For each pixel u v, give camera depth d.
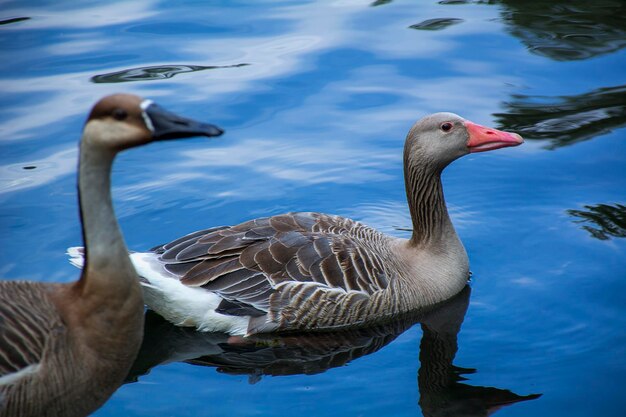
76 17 21.06
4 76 17.88
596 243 12.84
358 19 21.09
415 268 12.07
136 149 16.16
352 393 9.83
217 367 10.38
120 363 7.70
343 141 16.08
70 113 16.39
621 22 20.50
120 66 18.41
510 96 17.31
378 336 11.27
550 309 11.41
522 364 10.30
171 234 13.38
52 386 7.41
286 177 15.07
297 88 17.73
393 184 14.96
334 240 11.57
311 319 11.26
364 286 11.42
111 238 7.32
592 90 17.47
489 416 9.30
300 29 20.47
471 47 19.42
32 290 7.63
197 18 21.11
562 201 14.18
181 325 11.25
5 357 7.19
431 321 11.60
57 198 14.06
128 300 7.47
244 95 17.38
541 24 20.58
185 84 17.72
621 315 11.15
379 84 17.88
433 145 12.02
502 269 12.48
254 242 11.45
